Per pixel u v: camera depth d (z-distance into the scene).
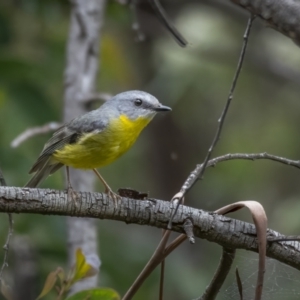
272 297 6.79
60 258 11.16
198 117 16.73
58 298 6.48
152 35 16.03
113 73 14.95
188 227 5.99
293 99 17.05
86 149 8.38
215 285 6.36
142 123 9.02
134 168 16.36
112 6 14.74
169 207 6.12
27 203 6.02
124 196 6.25
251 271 6.98
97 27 11.55
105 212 6.14
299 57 16.50
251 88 16.98
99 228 12.30
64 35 14.37
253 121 16.86
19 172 11.62
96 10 11.59
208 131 16.73
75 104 10.97
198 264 14.87
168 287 12.70
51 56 13.25
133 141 9.05
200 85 15.67
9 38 13.22
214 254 15.03
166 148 16.52
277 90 17.14
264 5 5.95
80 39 11.41
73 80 11.16
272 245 6.09
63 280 6.54
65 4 14.17
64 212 6.11
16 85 12.25
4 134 12.01
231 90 5.72
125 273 11.77
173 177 16.50
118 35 16.39
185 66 15.43
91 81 11.22
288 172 16.25
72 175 10.70
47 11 13.87
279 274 6.90
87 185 10.72
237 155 6.25
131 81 16.02
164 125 16.48
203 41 15.81
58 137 8.48
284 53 16.58
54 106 12.46
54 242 11.27
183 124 16.66
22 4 13.70
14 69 12.12
